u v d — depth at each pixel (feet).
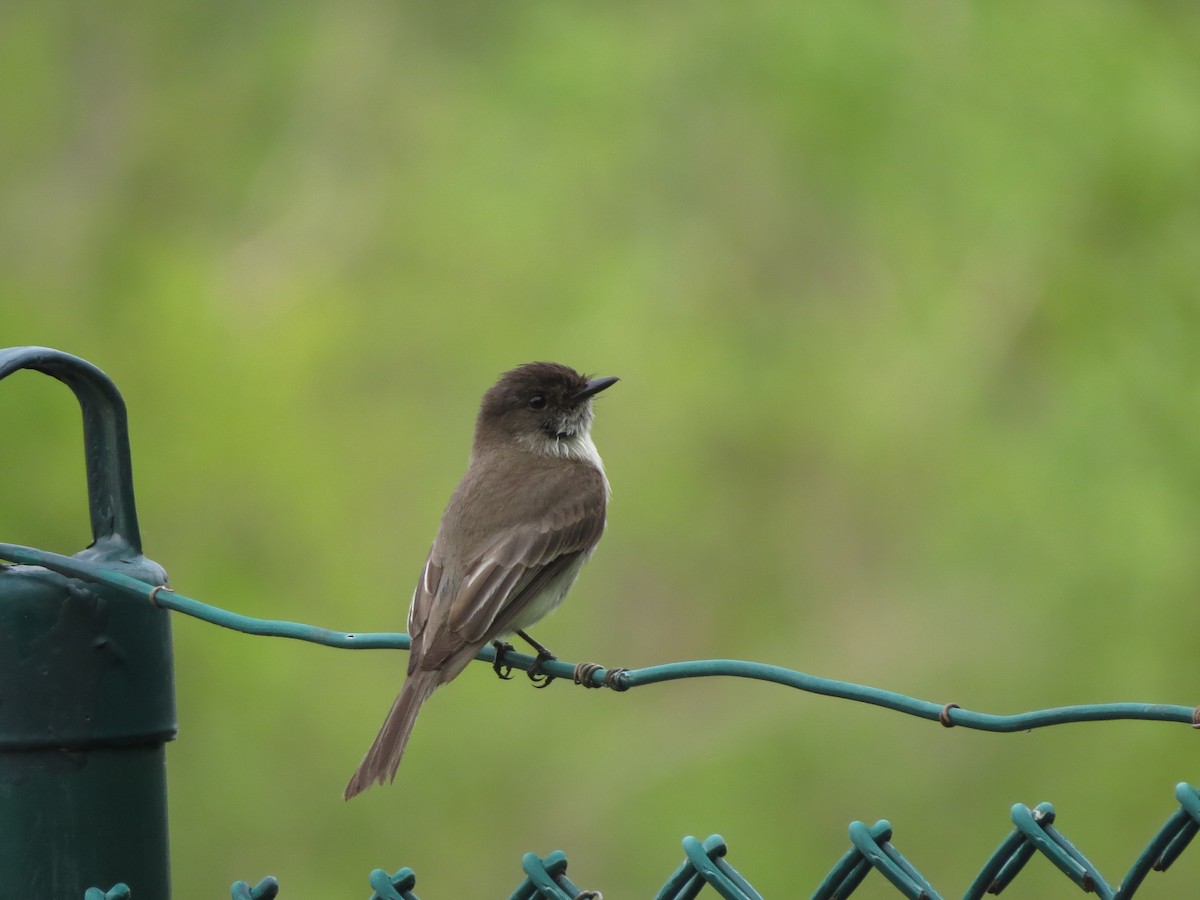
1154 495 42.55
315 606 47.39
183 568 47.01
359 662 47.96
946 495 47.96
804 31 46.60
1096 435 43.14
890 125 46.21
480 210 53.57
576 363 51.03
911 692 47.75
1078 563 43.78
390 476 50.62
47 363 16.74
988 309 48.21
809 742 49.21
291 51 59.98
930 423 49.01
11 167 59.67
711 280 52.70
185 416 48.55
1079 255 44.09
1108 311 43.68
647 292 51.90
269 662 46.19
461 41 59.57
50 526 45.14
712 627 51.60
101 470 17.29
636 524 50.26
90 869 16.40
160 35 60.90
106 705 16.47
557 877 15.55
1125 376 43.19
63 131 60.29
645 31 53.21
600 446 50.57
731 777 49.03
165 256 53.47
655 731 50.93
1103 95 43.42
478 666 49.67
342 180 58.80
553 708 50.26
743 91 50.93
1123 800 43.47
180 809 45.55
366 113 59.31
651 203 53.26
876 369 50.75
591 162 53.21
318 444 49.80
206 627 46.39
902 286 49.14
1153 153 42.91
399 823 47.37
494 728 49.08
